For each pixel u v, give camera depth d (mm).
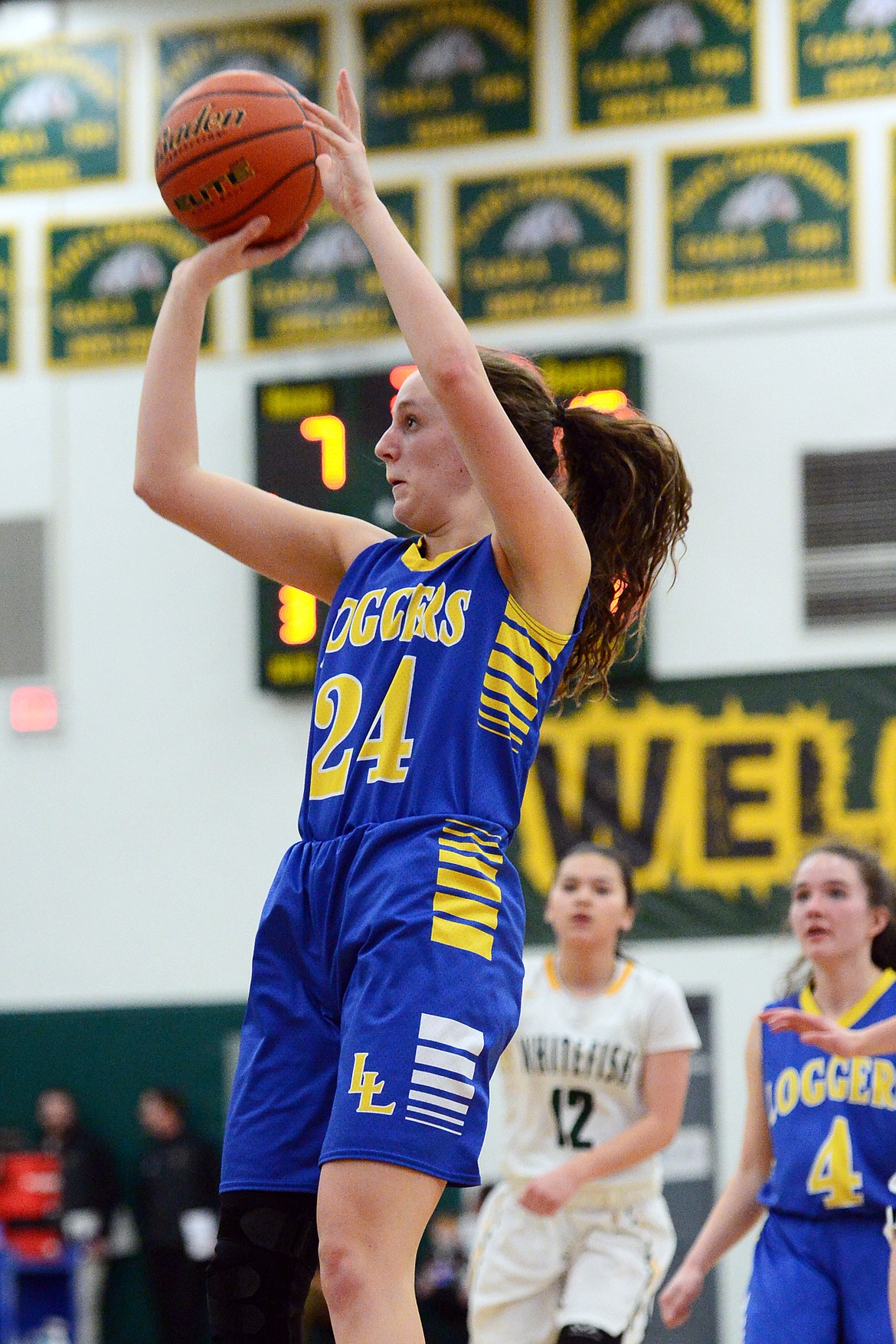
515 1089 8625
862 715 17703
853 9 18594
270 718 19391
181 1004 19172
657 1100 8320
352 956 3930
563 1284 8375
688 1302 7617
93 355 20438
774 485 18344
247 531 4746
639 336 18812
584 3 19281
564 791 18156
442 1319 16656
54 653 20047
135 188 20547
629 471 4898
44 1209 17922
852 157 18484
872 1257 7105
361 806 4070
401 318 4043
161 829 19531
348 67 19828
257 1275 4082
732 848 17781
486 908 3916
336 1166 3711
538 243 19125
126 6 20719
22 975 19625
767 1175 7773
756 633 18156
